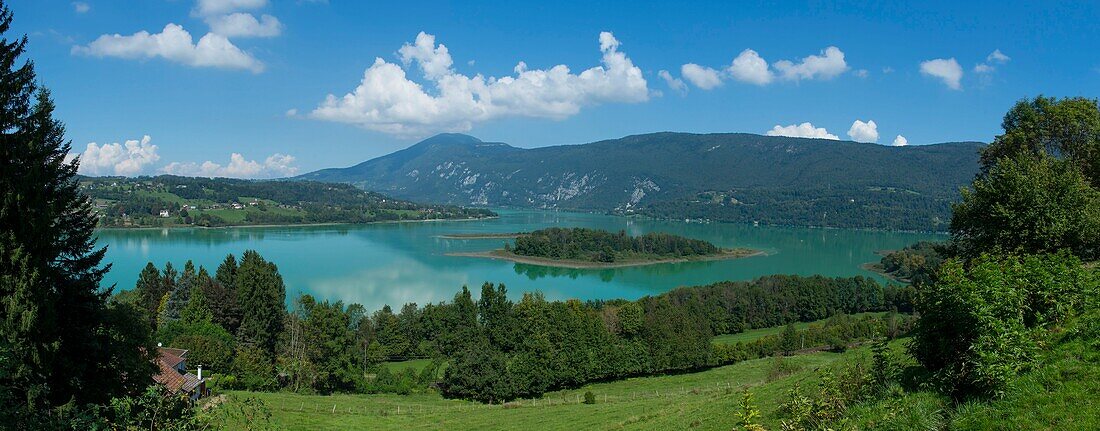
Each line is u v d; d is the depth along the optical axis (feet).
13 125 75.97
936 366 49.34
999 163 88.12
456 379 211.00
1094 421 34.91
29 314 68.54
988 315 43.91
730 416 81.76
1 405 38.75
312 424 139.64
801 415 55.67
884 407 46.55
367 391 225.56
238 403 48.44
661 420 99.30
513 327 248.32
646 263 597.52
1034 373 42.11
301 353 229.66
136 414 42.70
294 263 499.51
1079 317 48.91
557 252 603.67
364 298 372.17
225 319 264.52
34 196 74.49
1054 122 119.03
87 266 85.76
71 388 79.61
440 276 467.11
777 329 351.05
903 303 372.58
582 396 206.90
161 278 304.50
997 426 38.40
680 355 247.50
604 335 247.70
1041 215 76.84
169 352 159.02
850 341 288.10
